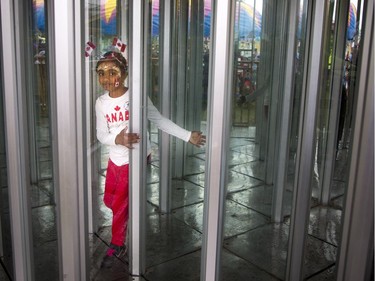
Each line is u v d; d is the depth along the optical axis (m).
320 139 3.27
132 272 2.36
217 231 1.85
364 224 1.74
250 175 3.09
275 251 2.61
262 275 2.38
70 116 1.73
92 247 2.50
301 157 2.05
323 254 2.61
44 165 2.36
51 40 1.80
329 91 3.17
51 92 1.81
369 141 1.67
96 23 2.27
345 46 2.96
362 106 1.67
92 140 2.44
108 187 2.34
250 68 2.96
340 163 3.20
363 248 1.76
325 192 3.25
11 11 1.88
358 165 1.71
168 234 2.73
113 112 2.20
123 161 2.26
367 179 1.70
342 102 3.12
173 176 3.05
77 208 1.85
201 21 3.11
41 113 2.32
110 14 2.29
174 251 2.58
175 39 3.00
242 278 2.35
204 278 1.91
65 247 1.87
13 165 2.01
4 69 1.91
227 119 1.76
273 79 3.00
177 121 3.17
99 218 2.62
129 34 2.15
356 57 2.88
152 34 2.81
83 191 1.85
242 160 3.11
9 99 1.94
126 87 2.21
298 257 2.17
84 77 1.79
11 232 2.15
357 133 1.70
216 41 1.65
